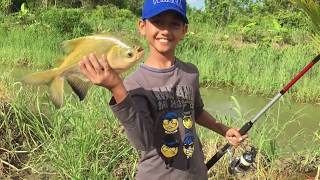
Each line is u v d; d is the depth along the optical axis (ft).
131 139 3.52
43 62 20.53
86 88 3.30
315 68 17.38
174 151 3.87
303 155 8.84
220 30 30.96
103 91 9.61
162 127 3.82
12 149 8.32
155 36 3.86
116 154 7.81
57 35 24.31
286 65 17.58
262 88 16.20
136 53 3.20
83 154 7.22
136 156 7.73
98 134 7.72
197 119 4.65
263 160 8.15
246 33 29.01
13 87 11.11
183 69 4.06
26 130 8.99
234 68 18.24
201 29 32.19
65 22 26.37
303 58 18.33
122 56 3.18
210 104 14.19
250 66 18.44
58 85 3.32
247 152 5.57
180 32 3.91
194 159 4.01
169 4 3.76
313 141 9.45
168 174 3.88
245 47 23.49
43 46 22.25
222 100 14.98
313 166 8.42
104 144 7.88
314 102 14.67
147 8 3.86
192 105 4.05
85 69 3.16
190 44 22.27
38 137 8.70
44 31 24.67
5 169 7.93
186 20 3.88
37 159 8.01
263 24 32.94
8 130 8.64
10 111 9.51
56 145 7.59
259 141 8.37
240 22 34.53
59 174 7.59
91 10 45.44
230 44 24.30
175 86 3.92
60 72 3.32
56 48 22.30
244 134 5.08
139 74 3.85
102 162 7.59
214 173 7.95
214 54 19.67
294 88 15.61
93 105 9.01
